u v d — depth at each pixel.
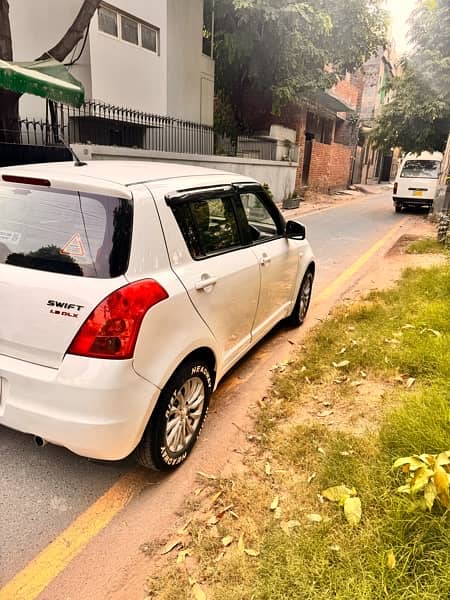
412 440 2.71
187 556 2.23
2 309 2.39
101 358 2.23
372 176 37.38
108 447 2.30
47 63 8.05
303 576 2.00
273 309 4.28
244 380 4.03
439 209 14.66
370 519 2.27
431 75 13.96
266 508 2.48
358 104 30.59
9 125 8.24
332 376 3.90
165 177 2.89
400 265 8.34
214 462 2.91
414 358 3.94
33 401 2.32
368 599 1.85
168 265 2.62
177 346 2.58
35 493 2.63
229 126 18.94
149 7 12.29
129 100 12.27
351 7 16.73
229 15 15.70
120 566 2.21
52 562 2.22
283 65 16.73
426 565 1.97
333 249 10.05
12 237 2.54
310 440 3.01
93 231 2.40
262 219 4.07
